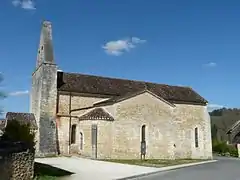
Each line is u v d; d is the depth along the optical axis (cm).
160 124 3659
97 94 3903
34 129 3544
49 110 3622
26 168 1597
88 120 3428
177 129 4303
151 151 3550
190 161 3534
